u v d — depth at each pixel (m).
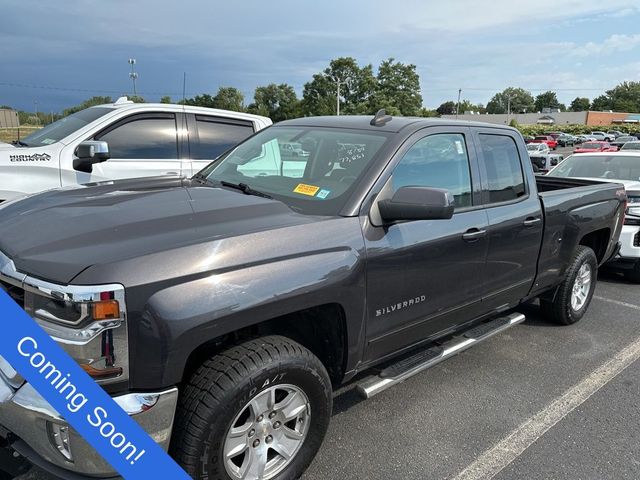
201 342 2.08
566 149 60.28
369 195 2.80
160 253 2.06
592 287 5.25
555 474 2.85
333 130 3.39
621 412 3.52
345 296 2.58
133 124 5.75
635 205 6.58
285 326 2.79
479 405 3.54
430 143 3.25
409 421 3.30
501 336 4.81
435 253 3.09
